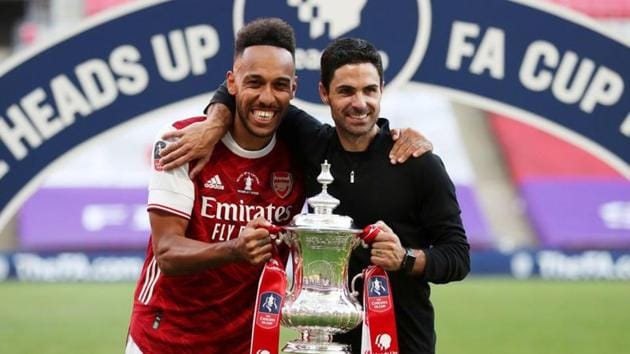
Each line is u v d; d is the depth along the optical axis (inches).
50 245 1521.9
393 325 394.3
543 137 1724.9
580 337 1016.9
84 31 602.9
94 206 1565.0
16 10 2020.2
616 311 1180.5
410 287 418.9
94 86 605.3
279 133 434.3
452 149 1696.6
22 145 606.9
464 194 1632.6
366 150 417.1
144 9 600.4
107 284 1386.6
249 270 432.8
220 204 425.4
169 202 414.9
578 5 1829.5
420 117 1724.9
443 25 600.4
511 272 1488.7
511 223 1598.2
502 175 1674.5
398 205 414.6
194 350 436.5
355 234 396.2
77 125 606.2
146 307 438.9
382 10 596.7
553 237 1576.0
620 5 1825.8
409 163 414.0
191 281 429.1
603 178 1659.7
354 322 402.0
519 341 995.3
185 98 603.2
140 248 1528.1
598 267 1476.4
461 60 602.2
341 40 405.7
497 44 601.6
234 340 439.5
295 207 434.9
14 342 964.0
